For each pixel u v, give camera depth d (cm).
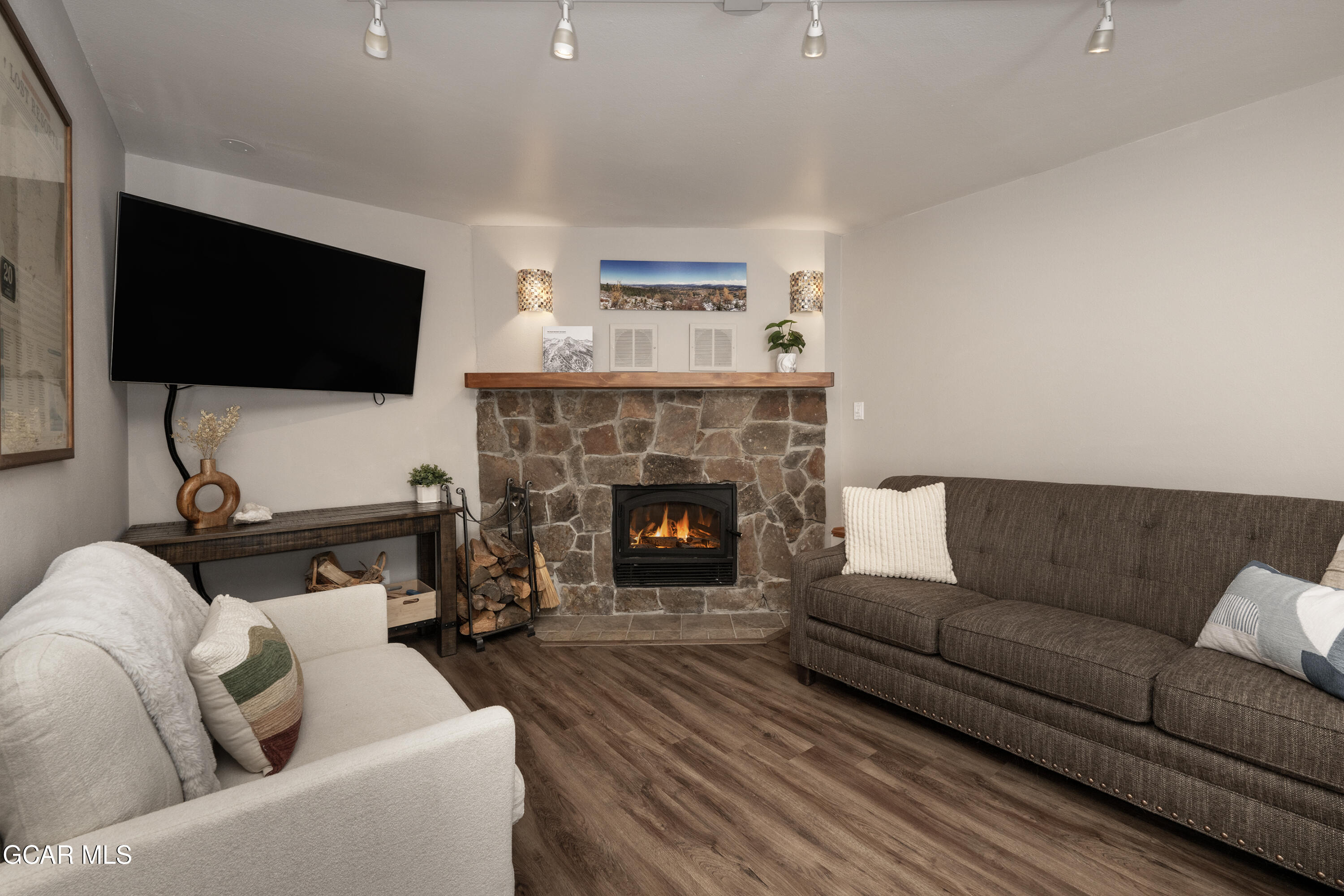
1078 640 202
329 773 104
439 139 273
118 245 228
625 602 395
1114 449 290
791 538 399
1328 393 231
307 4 183
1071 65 219
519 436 389
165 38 199
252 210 318
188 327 254
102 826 90
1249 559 209
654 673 304
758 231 403
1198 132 261
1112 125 265
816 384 383
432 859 115
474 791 119
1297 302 238
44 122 153
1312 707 153
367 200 348
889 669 251
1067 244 305
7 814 87
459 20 191
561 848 177
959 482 302
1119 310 287
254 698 127
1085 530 251
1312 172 233
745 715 259
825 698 275
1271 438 245
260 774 130
